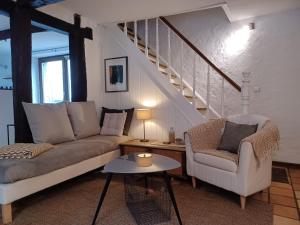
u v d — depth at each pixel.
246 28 3.89
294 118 3.62
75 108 3.49
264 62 3.78
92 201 2.51
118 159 2.40
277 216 2.15
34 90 6.54
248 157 2.22
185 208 2.32
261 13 3.64
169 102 3.70
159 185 2.97
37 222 2.09
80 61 3.89
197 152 2.73
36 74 6.54
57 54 6.20
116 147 3.46
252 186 2.29
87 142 3.13
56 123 3.05
